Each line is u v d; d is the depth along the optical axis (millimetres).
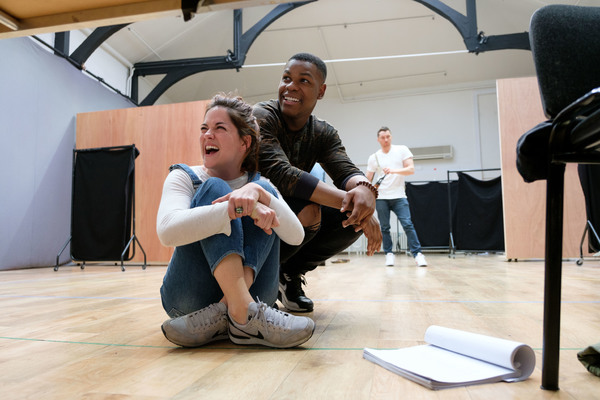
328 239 1494
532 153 703
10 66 4422
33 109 4723
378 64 8250
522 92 4328
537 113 4289
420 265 3988
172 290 1010
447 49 7852
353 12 7262
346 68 8328
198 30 6898
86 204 3955
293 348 952
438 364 769
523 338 1032
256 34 6906
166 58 7145
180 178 1003
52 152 5000
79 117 4898
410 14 7262
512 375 716
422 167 8430
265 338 933
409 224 4039
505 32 7422
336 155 1484
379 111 8727
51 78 5008
